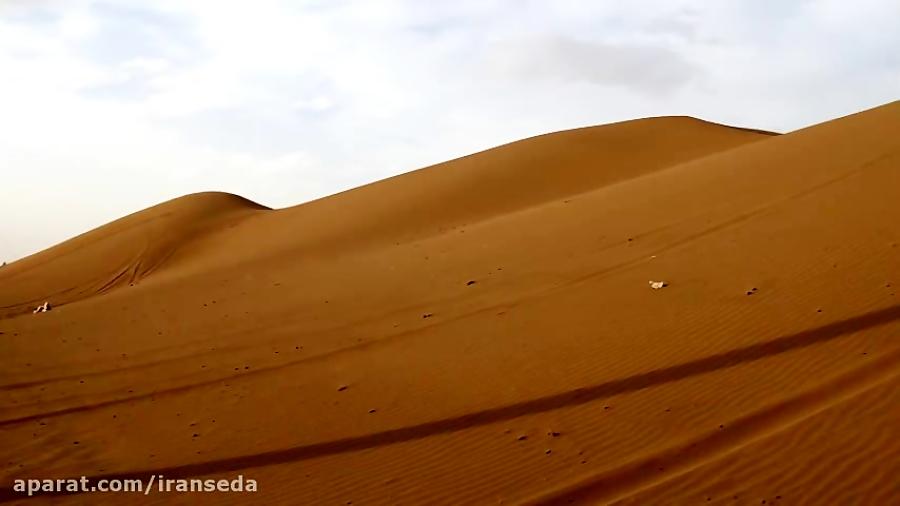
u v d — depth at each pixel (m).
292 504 7.97
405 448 9.23
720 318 12.23
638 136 43.75
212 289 25.53
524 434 9.16
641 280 15.48
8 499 8.46
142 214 49.59
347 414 10.82
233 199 53.19
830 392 8.83
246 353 15.59
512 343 13.20
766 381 9.48
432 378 12.03
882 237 14.57
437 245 25.66
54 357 16.94
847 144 23.05
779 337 10.89
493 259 21.08
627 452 8.25
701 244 17.19
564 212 25.73
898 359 9.28
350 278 23.05
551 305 15.22
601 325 13.16
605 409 9.54
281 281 25.14
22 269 43.69
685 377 10.12
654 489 7.28
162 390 13.40
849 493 6.76
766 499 6.84
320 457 9.24
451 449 9.02
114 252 42.19
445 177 41.25
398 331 15.51
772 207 18.67
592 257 18.52
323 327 17.02
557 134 45.91
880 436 7.55
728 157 27.31
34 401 13.18
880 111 26.91
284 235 38.50
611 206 24.34
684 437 8.39
